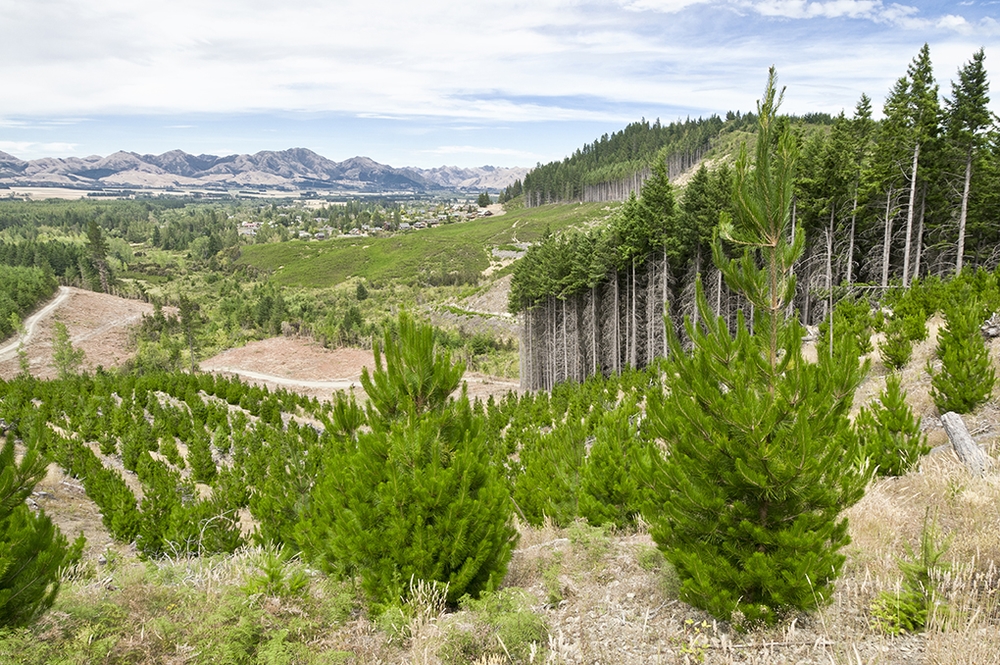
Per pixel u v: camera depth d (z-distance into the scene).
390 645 4.84
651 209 35.50
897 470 8.59
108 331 93.69
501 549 5.72
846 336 4.67
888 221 32.31
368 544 5.32
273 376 65.50
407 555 5.28
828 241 31.78
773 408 4.23
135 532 15.11
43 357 79.31
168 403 35.72
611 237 39.88
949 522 6.13
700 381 4.58
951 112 30.62
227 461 27.86
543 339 55.44
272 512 10.86
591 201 190.25
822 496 4.28
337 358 71.38
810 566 4.13
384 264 157.38
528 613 4.80
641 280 40.72
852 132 33.75
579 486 9.71
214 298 128.88
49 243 148.75
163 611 5.18
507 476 16.41
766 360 4.76
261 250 190.25
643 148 193.38
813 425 4.35
